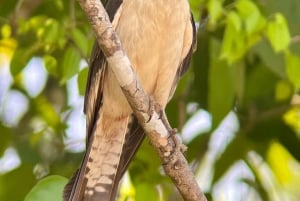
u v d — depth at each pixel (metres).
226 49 12.38
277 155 15.40
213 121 13.19
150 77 11.46
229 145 14.56
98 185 11.53
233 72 13.14
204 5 12.68
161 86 11.55
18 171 13.77
